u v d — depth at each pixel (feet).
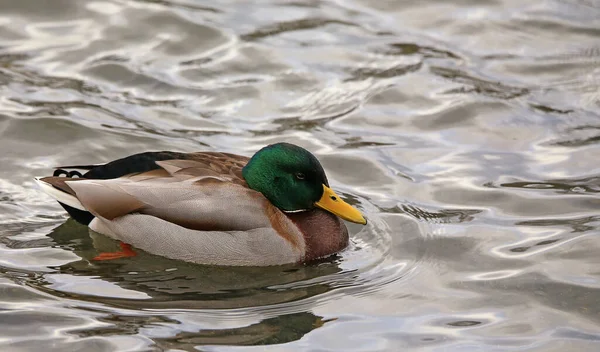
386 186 47.19
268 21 61.87
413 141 51.16
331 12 63.36
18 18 60.29
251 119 52.60
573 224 43.78
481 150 50.31
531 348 34.94
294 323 36.76
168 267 40.47
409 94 55.26
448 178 47.83
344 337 35.81
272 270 40.63
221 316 37.01
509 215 44.75
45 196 45.24
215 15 62.03
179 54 58.18
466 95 55.21
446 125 52.75
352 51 59.21
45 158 48.11
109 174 41.27
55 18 60.54
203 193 39.96
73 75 55.47
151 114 52.44
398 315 37.42
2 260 40.19
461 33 61.46
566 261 40.88
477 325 36.58
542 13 63.62
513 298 38.40
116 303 37.55
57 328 35.63
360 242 43.06
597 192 46.37
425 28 61.98
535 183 47.24
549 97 55.21
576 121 52.90
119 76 55.72
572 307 37.63
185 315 36.94
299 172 41.11
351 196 46.26
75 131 50.14
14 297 37.52
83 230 42.83
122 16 60.85
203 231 39.86
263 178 41.27
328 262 41.37
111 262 40.57
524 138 51.42
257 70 57.11
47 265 40.11
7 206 44.19
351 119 52.95
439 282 39.81
